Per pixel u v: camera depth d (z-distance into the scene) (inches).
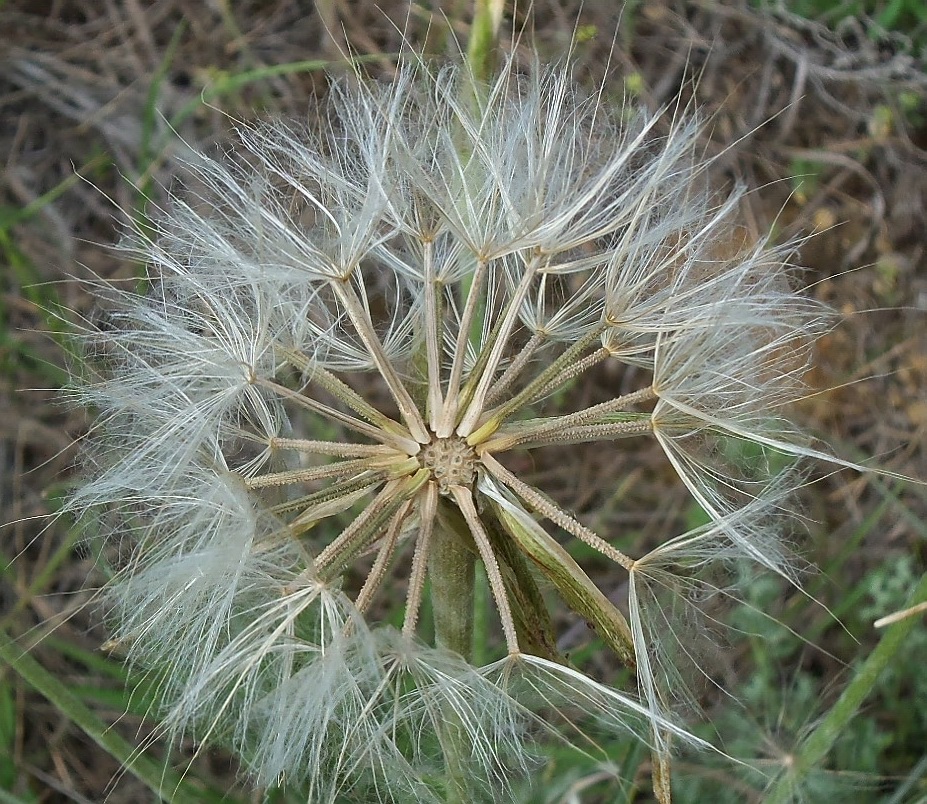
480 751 3.4
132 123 7.5
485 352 3.6
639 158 4.7
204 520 3.4
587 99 4.3
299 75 7.5
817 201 7.6
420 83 4.4
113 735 3.8
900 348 7.4
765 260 3.8
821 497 7.1
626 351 3.6
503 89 3.9
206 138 7.4
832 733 4.0
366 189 3.8
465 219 3.6
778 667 6.5
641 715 3.9
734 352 3.6
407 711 3.3
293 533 3.3
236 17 7.7
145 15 7.7
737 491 3.8
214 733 4.1
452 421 3.4
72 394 4.1
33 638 6.6
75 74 7.6
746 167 7.6
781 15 7.7
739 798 5.5
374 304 6.0
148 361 3.9
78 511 4.3
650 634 3.6
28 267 6.7
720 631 4.8
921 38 8.0
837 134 7.7
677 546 3.5
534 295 4.7
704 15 7.7
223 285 3.8
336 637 3.1
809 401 7.2
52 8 7.7
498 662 3.3
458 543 3.5
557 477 7.1
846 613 6.7
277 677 3.5
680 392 3.5
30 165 7.5
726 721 5.5
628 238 3.6
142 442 3.8
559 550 3.4
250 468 3.7
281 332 3.6
